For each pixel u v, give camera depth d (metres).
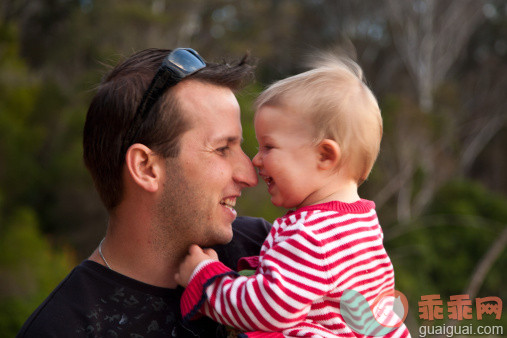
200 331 1.52
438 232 19.00
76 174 15.12
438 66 27.66
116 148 1.51
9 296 11.29
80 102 17.45
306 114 1.60
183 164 1.50
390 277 1.58
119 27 20.58
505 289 16.78
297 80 1.67
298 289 1.39
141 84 1.51
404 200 20.36
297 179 1.60
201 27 24.06
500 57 29.06
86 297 1.42
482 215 20.55
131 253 1.53
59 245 14.51
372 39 28.28
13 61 16.64
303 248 1.42
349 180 1.62
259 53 23.27
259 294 1.39
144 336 1.42
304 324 1.45
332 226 1.47
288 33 27.33
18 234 12.73
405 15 27.06
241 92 1.75
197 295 1.44
